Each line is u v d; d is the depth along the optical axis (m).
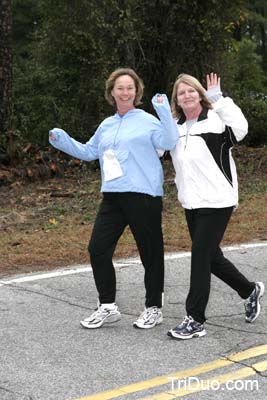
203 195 5.56
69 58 17.94
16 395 4.56
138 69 18.25
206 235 5.56
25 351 5.41
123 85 5.79
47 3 17.89
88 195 14.01
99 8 17.38
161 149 5.74
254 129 21.67
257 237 10.19
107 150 5.81
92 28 17.36
